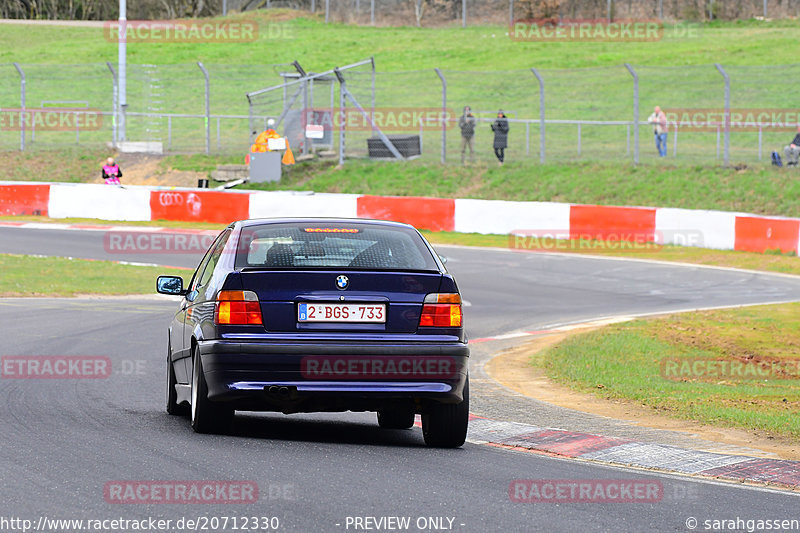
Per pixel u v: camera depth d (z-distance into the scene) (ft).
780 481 88.58
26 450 86.89
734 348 185.88
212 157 495.82
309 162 474.08
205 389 92.94
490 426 111.45
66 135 586.04
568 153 485.97
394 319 91.81
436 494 75.82
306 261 93.91
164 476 78.23
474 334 206.80
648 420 123.24
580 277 293.02
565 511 72.90
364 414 124.67
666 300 254.47
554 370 163.43
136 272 287.69
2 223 400.26
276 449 90.43
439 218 387.55
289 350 89.56
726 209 380.58
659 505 76.28
